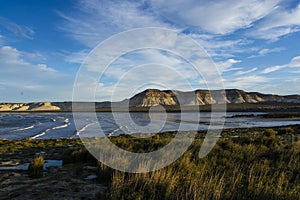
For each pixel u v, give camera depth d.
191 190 4.80
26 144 20.22
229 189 4.91
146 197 4.79
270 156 8.62
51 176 7.05
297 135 20.77
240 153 9.03
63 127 47.62
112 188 5.09
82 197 5.21
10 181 6.54
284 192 4.80
